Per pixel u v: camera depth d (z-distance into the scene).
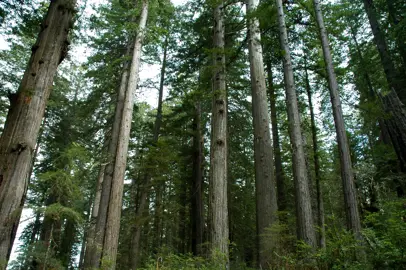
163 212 15.39
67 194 8.14
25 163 3.86
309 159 16.20
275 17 11.86
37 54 4.41
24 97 4.08
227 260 7.09
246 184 20.28
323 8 13.68
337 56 16.42
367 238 5.24
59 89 17.86
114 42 15.52
